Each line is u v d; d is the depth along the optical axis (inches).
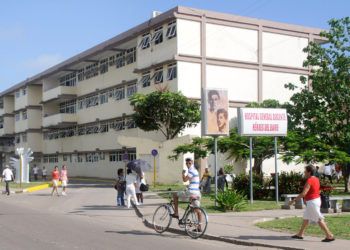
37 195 1204.5
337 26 1186.6
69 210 826.2
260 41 1803.6
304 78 1242.0
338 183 1509.6
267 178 1018.7
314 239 479.8
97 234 526.3
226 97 842.8
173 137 1572.3
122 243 462.3
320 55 1198.3
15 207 878.4
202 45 1680.6
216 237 503.5
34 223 626.2
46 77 2647.6
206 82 1683.1
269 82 1819.6
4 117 3272.6
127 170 851.4
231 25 1747.0
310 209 469.7
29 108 2842.0
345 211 761.6
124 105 1995.6
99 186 1571.1
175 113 1509.6
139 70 1812.3
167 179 1537.9
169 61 1653.5
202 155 1159.0
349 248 427.5
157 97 1504.7
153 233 547.5
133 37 1859.0
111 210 817.5
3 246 435.5
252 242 467.2
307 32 1913.1
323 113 1136.2
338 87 1155.9
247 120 871.7
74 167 2469.2
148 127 1588.3
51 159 2758.4
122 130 2016.5
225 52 1729.8
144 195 1114.7
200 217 515.8
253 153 1037.2
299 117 1190.3
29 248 425.1
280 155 1110.4
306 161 973.8
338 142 1120.2
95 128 2249.0
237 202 767.1
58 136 2625.5
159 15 1729.8
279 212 739.4
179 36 1641.2
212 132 826.8
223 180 1079.6
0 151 3393.2
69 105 2551.7
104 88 2140.7
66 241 469.1
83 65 2340.1
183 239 508.1
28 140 2827.3
